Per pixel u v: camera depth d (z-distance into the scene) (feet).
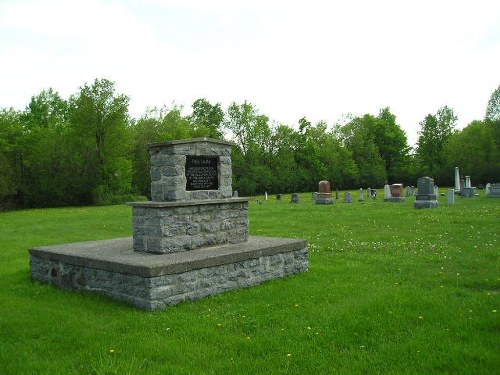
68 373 16.61
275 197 164.66
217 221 32.71
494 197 110.73
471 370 15.75
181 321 22.48
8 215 108.37
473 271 32.35
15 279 34.14
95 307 25.62
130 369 16.72
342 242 48.24
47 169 159.94
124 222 79.00
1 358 18.29
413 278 30.91
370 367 16.47
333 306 24.17
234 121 212.84
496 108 200.64
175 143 30.91
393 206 92.07
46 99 215.31
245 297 27.20
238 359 17.69
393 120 265.13
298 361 17.25
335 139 238.07
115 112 156.66
